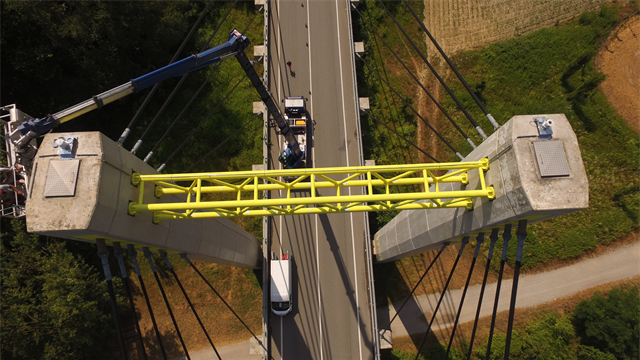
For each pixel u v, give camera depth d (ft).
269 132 122.21
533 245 127.75
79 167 43.68
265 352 102.94
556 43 148.87
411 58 151.43
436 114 144.46
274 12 135.44
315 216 114.83
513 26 154.20
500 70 148.56
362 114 134.92
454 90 147.33
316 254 112.06
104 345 109.81
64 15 103.91
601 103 141.38
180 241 65.00
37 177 43.52
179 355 114.42
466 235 64.23
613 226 129.39
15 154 57.93
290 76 130.21
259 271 122.52
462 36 154.40
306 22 135.23
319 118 126.00
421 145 140.67
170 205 50.31
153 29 122.62
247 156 134.31
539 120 46.06
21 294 95.30
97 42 120.26
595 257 127.95
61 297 94.99
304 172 52.16
